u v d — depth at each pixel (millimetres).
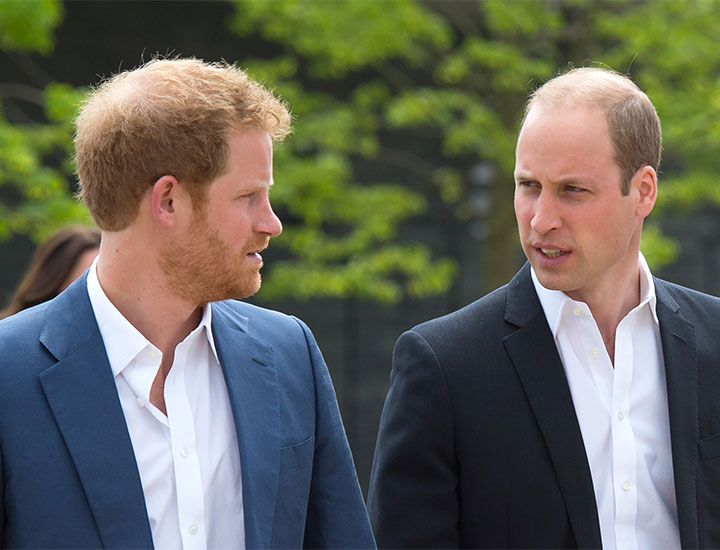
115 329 7355
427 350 8859
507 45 28469
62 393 7105
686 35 28703
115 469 7035
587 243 8305
